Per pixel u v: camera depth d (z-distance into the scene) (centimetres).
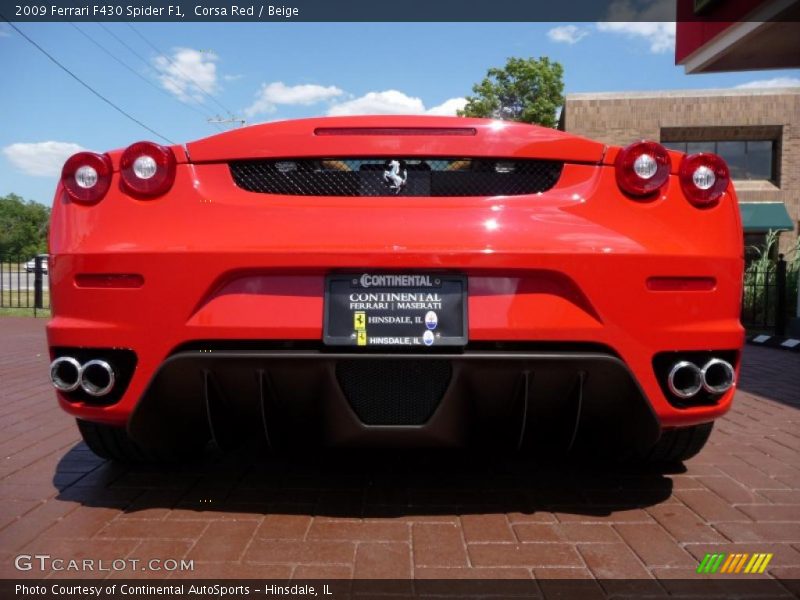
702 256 196
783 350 716
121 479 247
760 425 348
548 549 189
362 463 267
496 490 237
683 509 221
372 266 186
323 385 193
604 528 205
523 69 2802
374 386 195
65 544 191
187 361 189
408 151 198
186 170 201
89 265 194
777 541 196
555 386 197
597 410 208
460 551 187
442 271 189
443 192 201
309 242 188
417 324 189
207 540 194
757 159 1981
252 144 199
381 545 191
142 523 206
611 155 201
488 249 186
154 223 196
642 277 190
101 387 198
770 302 1002
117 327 192
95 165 199
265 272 190
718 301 198
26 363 564
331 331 189
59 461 272
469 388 195
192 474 253
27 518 210
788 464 274
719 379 197
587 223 194
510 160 201
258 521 208
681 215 199
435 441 196
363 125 199
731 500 230
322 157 198
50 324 201
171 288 189
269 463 267
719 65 890
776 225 1816
